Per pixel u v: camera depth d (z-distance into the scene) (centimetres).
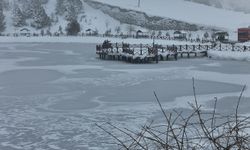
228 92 3152
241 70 4822
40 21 14825
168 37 11438
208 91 3206
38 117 2302
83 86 3459
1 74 4244
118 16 16038
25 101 2780
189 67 5166
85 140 1831
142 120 2192
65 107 2584
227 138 403
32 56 6531
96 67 5003
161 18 15388
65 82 3681
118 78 3978
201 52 6944
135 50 6700
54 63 5412
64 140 1844
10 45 9669
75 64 5347
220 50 6856
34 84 3559
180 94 3058
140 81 3788
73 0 16238
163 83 3666
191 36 13500
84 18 15950
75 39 11256
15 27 14538
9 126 2095
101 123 2142
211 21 15562
